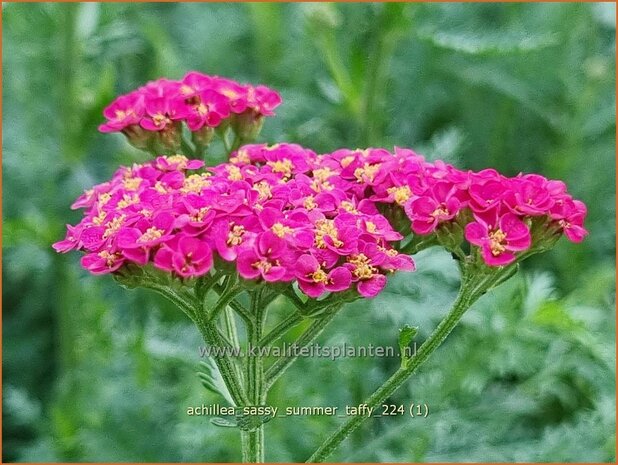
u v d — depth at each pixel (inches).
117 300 10.2
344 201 5.9
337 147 11.2
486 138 12.8
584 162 12.2
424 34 9.1
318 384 9.3
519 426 9.6
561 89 12.6
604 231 11.8
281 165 6.4
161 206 5.4
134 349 9.4
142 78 12.7
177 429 9.3
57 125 10.9
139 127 7.0
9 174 11.1
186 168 6.5
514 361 8.7
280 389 8.5
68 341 10.6
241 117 7.2
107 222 5.6
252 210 5.4
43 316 12.0
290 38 13.0
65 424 9.5
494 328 8.7
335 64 9.4
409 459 8.3
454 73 12.4
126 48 12.4
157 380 10.3
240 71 13.1
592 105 12.0
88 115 9.9
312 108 11.2
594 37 12.5
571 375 10.3
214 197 5.5
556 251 11.5
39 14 10.6
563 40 12.4
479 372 8.7
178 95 7.0
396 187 6.2
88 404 9.8
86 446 9.4
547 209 5.6
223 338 5.8
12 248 11.7
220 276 5.5
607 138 12.6
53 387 11.3
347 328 9.3
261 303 5.8
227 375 5.8
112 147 11.0
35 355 11.8
